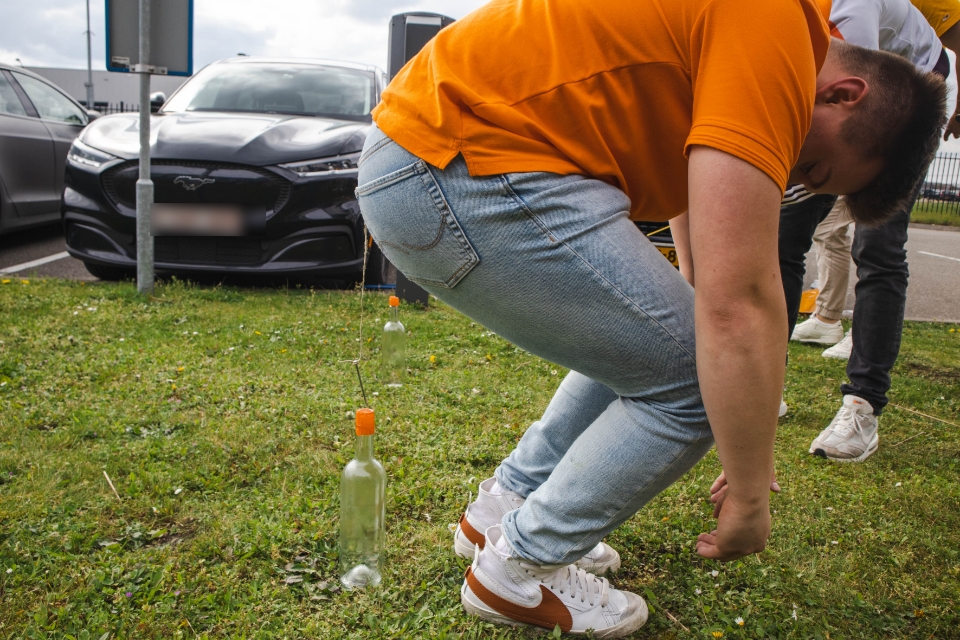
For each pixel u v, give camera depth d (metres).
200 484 2.25
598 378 1.42
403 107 1.35
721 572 1.91
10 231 6.26
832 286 4.86
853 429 2.80
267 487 2.25
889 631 1.71
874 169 1.36
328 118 5.74
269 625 1.61
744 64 1.11
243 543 1.92
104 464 2.34
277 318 4.41
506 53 1.28
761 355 1.14
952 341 5.21
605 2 1.24
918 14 2.70
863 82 1.27
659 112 1.25
